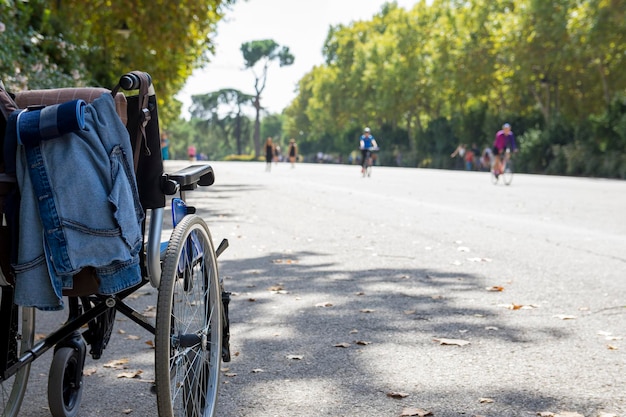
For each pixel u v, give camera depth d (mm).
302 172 41719
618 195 21484
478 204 18094
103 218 3041
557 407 4211
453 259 9586
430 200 19391
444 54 62594
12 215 3090
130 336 5848
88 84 21406
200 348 3748
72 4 24375
